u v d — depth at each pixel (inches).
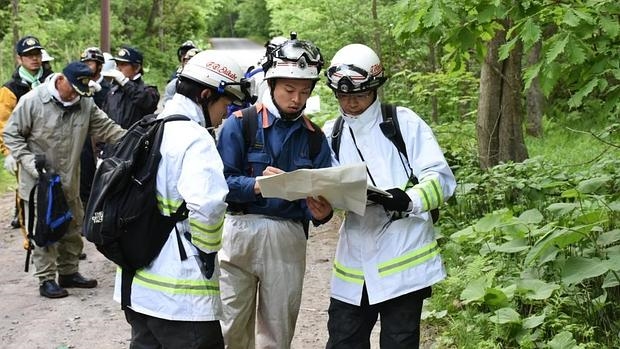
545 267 191.2
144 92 300.0
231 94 125.1
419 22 180.5
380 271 130.8
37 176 222.1
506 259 206.1
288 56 130.6
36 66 295.3
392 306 132.7
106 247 118.9
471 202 267.6
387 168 132.3
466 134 342.6
